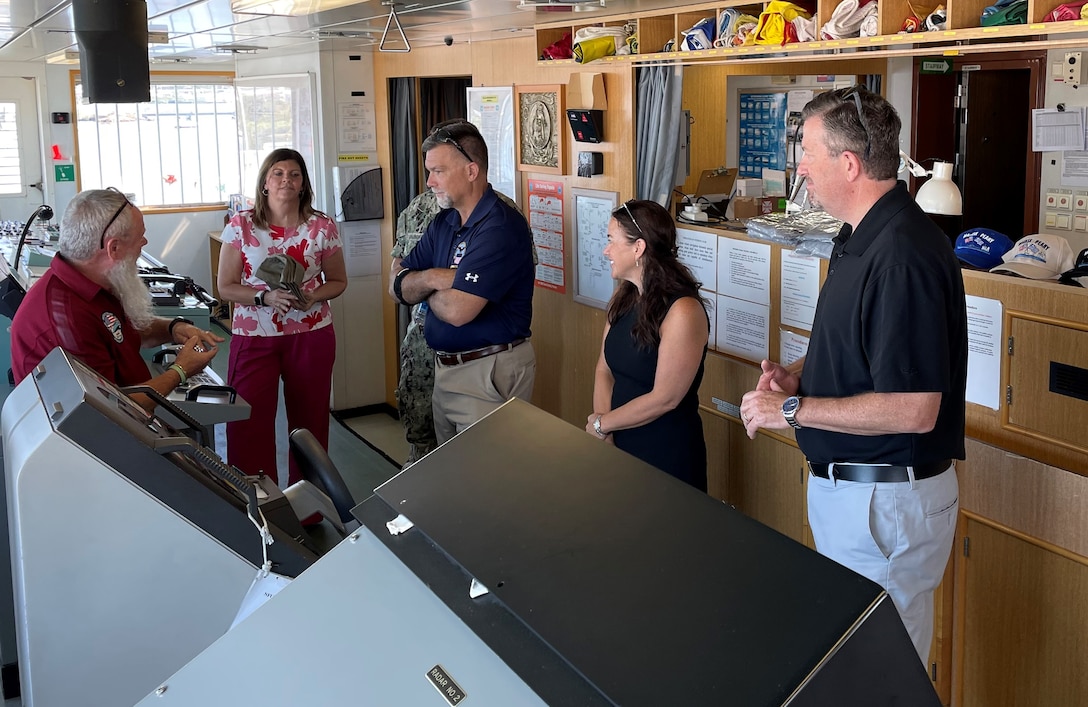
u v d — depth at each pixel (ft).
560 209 15.30
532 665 3.34
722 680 3.05
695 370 9.53
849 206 6.92
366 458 18.67
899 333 6.52
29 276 15.65
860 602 3.26
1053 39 7.90
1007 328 8.54
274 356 14.12
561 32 14.58
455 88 20.77
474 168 11.59
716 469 12.37
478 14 12.67
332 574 4.21
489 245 11.47
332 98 19.84
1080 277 8.61
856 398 6.77
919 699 3.28
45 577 5.48
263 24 14.60
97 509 5.50
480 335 12.01
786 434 11.10
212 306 15.71
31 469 5.35
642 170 13.35
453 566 3.94
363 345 21.27
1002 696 8.89
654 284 9.52
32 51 21.65
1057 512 8.14
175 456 5.90
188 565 5.72
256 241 13.92
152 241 30.45
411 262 12.69
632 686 3.08
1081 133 14.51
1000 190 17.33
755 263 11.50
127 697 5.78
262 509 6.29
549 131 15.12
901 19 8.89
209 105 30.63
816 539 7.63
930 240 6.64
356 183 20.12
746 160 17.49
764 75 15.87
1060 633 8.26
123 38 10.94
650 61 12.31
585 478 4.22
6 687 10.05
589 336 15.16
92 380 6.27
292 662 3.87
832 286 7.11
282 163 13.69
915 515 7.02
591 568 3.64
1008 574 8.64
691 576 3.49
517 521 4.03
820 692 3.04
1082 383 7.97
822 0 9.41
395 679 3.58
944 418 6.98
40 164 28.89
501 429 4.78
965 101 16.52
